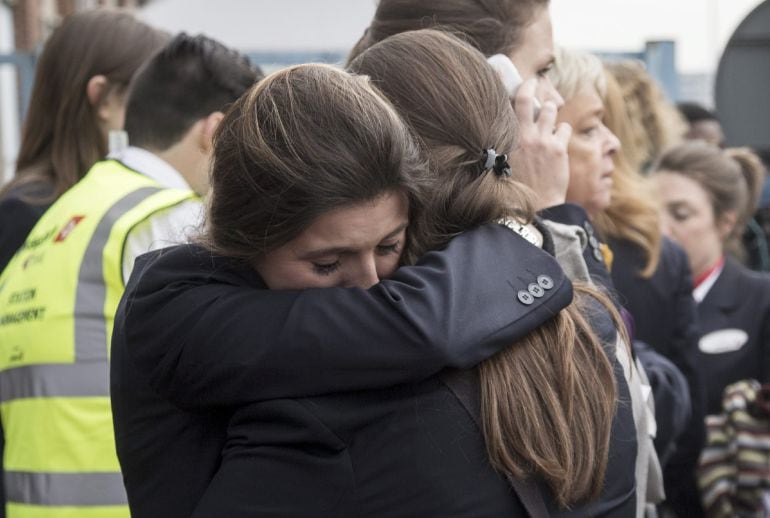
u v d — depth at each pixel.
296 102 1.41
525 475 1.42
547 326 1.50
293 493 1.38
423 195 1.47
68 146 2.97
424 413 1.42
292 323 1.40
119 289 2.31
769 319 3.69
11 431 2.44
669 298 3.05
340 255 1.45
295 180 1.37
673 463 3.20
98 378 2.32
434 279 1.45
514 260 1.51
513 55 2.11
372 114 1.41
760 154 4.90
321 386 1.39
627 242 3.02
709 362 3.67
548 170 1.93
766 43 4.84
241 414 1.43
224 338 1.42
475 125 1.59
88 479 2.31
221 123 1.48
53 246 2.40
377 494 1.40
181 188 2.62
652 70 5.71
